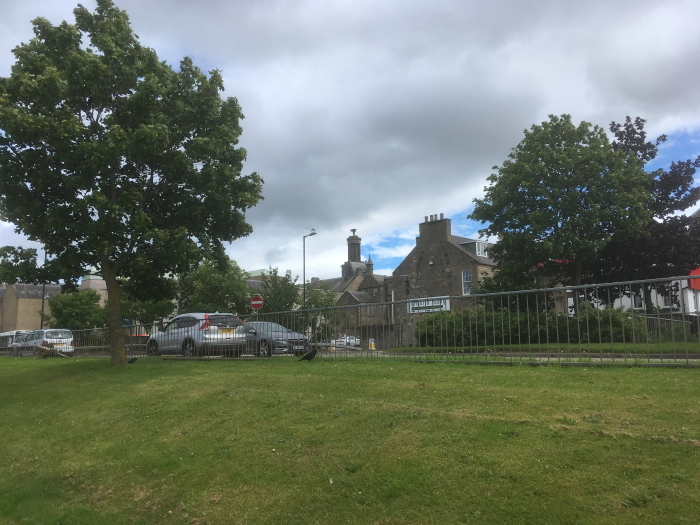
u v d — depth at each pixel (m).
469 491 4.29
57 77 12.31
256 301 27.61
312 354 12.72
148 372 12.46
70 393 11.34
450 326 10.92
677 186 25.11
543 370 8.50
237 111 15.11
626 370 7.94
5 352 31.03
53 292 74.50
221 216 14.84
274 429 6.67
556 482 4.16
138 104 13.23
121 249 14.76
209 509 5.08
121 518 5.45
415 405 6.63
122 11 14.41
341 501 4.62
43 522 5.80
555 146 25.05
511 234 24.83
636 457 4.34
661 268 24.05
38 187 13.50
